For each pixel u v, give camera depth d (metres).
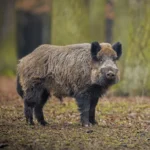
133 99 29.28
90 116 20.72
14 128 19.50
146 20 31.09
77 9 35.44
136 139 17.97
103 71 19.25
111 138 18.02
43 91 20.83
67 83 20.25
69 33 35.31
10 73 53.50
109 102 27.52
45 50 20.86
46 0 68.31
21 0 68.06
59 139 17.73
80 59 20.00
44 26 75.81
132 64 31.20
